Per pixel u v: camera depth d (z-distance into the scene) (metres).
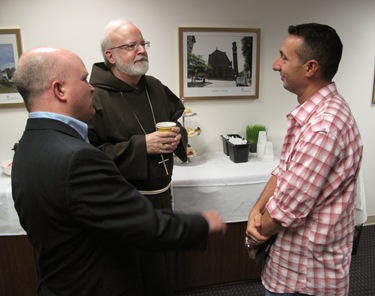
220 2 2.36
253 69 2.50
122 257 0.96
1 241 1.91
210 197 2.04
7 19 2.11
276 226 1.13
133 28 1.55
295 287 1.19
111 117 1.57
